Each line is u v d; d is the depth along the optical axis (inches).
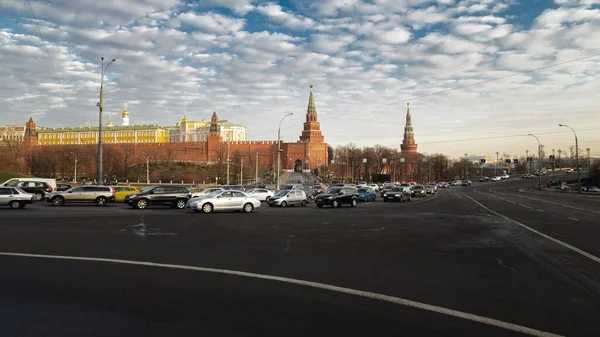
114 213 1047.6
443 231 721.0
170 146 5807.1
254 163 5659.5
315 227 775.1
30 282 344.8
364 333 236.8
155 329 240.1
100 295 308.7
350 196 1443.2
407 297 311.4
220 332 236.2
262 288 333.4
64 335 229.3
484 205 1517.0
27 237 601.6
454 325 252.4
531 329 246.8
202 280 358.3
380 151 5492.1
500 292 327.9
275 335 232.1
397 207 1412.4
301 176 5408.5
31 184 1706.4
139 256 466.9
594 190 3506.4
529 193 2866.6
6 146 4512.8
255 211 1198.9
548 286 346.6
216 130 5866.1
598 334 239.5
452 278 373.7
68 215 969.5
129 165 4940.9
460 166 6899.6
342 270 403.9
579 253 503.8
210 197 1115.3
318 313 272.1
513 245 565.9
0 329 237.5
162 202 1245.7
